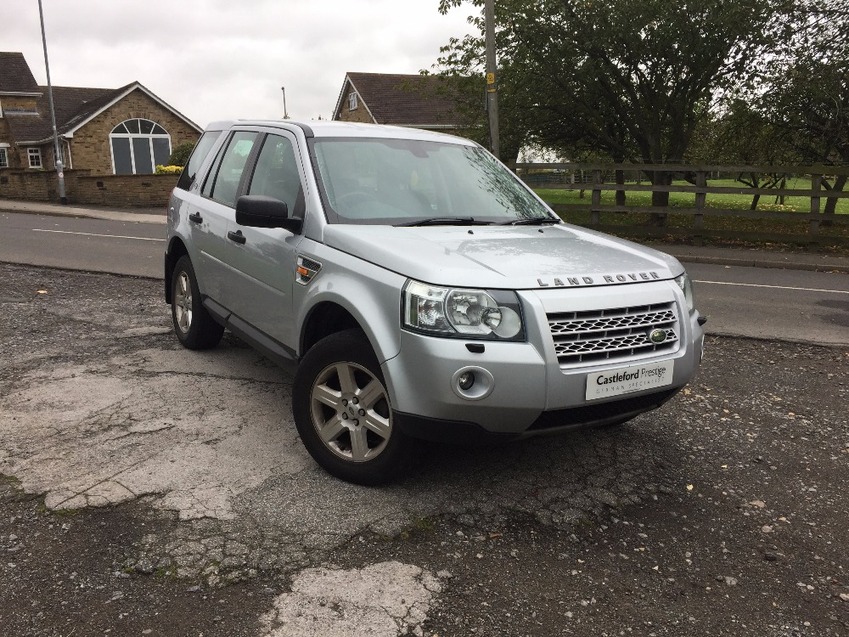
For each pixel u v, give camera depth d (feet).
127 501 10.95
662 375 11.23
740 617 8.87
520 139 64.59
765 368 19.72
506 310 10.14
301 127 14.74
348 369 11.45
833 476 12.89
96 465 12.12
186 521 10.44
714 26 50.14
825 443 14.42
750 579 9.66
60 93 137.49
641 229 52.29
